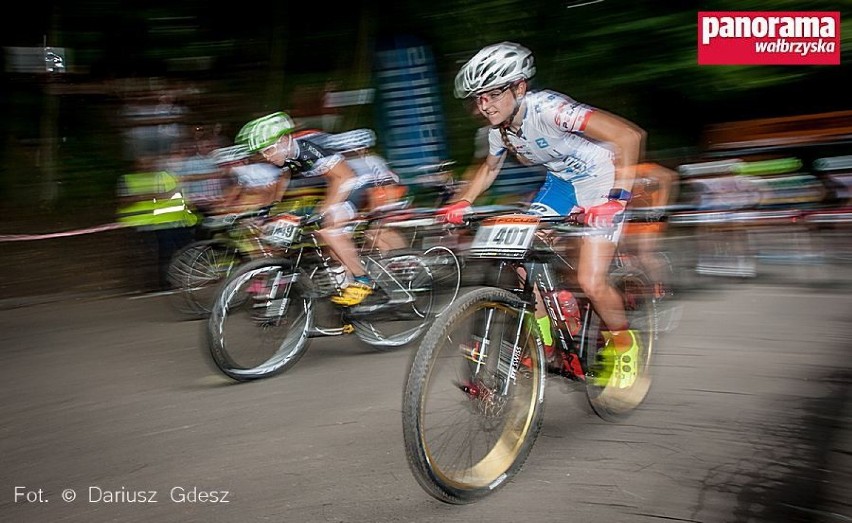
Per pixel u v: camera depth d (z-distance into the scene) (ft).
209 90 31.68
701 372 12.58
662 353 13.69
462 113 30.25
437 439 9.12
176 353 15.15
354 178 14.71
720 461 9.24
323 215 14.29
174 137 21.30
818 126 22.75
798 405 10.93
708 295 18.33
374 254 15.28
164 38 30.73
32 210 28.99
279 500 8.66
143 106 21.42
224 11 31.30
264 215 16.34
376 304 14.66
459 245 16.51
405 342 15.30
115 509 8.63
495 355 8.71
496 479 8.57
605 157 10.27
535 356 9.11
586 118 9.56
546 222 9.20
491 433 9.14
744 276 19.76
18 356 15.15
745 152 23.27
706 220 20.11
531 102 9.78
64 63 30.32
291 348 13.69
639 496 8.45
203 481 9.24
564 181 10.57
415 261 15.61
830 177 20.16
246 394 12.50
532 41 30.66
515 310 8.83
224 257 18.42
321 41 32.65
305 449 10.09
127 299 20.17
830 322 15.29
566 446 9.87
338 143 15.64
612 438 10.07
